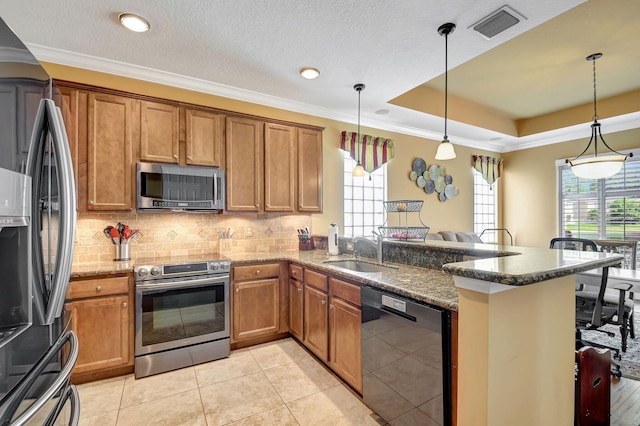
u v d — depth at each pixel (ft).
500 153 20.15
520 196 19.39
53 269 3.60
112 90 8.27
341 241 10.70
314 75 9.88
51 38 7.82
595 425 5.27
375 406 5.99
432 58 8.84
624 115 14.20
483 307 3.67
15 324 2.94
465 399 3.89
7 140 2.76
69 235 3.73
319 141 11.74
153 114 8.82
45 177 3.48
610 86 13.25
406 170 15.84
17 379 2.90
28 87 3.16
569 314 4.89
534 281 3.41
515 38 9.58
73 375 7.34
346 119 13.78
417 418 5.00
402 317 5.30
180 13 6.88
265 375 7.93
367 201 14.58
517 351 3.98
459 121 14.92
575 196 17.17
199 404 6.73
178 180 8.97
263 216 11.62
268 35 7.73
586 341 9.66
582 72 11.93
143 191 8.45
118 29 7.46
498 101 14.94
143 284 7.84
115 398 6.94
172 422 6.16
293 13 6.88
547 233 18.16
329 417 6.28
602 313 8.69
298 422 6.14
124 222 9.28
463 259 6.66
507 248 6.50
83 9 6.71
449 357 4.49
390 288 5.62
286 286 10.08
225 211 9.89
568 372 4.85
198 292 8.55
